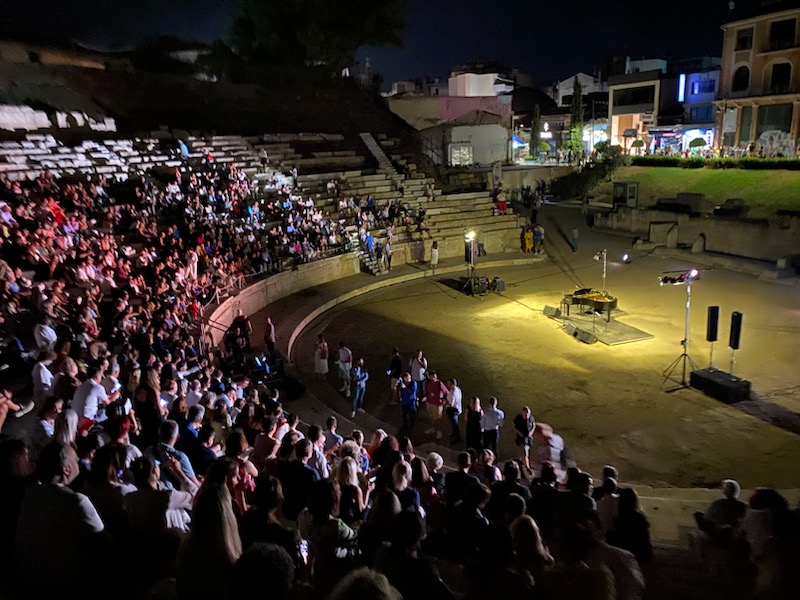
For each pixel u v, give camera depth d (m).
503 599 4.38
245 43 55.25
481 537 4.67
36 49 41.25
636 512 6.68
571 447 16.97
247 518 5.77
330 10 53.00
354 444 10.16
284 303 29.61
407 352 24.58
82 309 15.30
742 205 39.22
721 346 23.67
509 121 62.25
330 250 34.69
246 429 11.58
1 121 29.27
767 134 47.69
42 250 18.39
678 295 30.75
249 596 3.51
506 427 18.33
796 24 45.00
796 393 19.48
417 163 49.78
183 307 20.25
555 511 7.21
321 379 21.47
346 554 5.67
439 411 17.83
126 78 42.81
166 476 7.60
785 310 27.53
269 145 42.44
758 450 16.36
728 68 50.06
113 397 10.87
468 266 36.91
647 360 22.72
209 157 35.09
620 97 65.25
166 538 5.32
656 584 6.45
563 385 20.98
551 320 27.94
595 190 54.16
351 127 51.66
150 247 23.83
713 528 7.16
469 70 86.62
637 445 16.92
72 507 4.86
